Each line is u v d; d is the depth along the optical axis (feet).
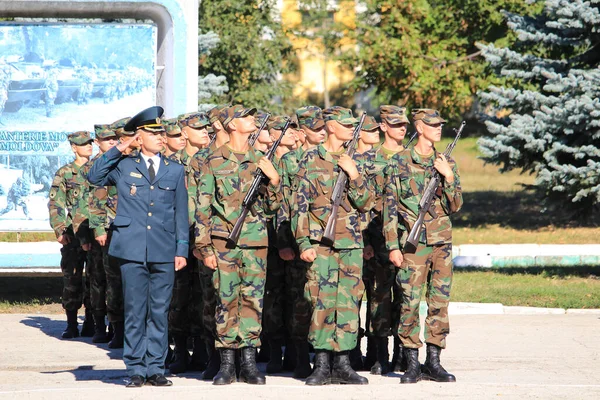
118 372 54.03
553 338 66.03
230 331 48.85
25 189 84.38
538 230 136.15
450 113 163.22
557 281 93.91
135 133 48.60
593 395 46.91
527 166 113.50
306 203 48.96
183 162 56.90
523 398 46.26
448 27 157.28
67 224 67.10
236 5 145.28
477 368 55.31
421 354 61.31
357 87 166.50
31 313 79.41
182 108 84.64
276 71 159.53
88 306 68.23
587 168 100.32
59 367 56.13
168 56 84.69
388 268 52.95
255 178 49.08
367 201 49.19
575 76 107.04
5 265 82.53
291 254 51.39
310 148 50.19
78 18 86.53
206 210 48.91
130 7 83.76
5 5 82.33
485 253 109.40
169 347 58.54
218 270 48.85
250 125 49.70
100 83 84.94
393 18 157.07
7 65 84.17
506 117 117.70
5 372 54.24
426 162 50.80
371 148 52.49
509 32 150.82
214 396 45.62
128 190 48.21
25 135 84.33
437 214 50.60
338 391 47.11
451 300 82.69
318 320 48.91
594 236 128.98
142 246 47.80
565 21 105.81
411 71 152.66
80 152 67.05
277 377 52.44
